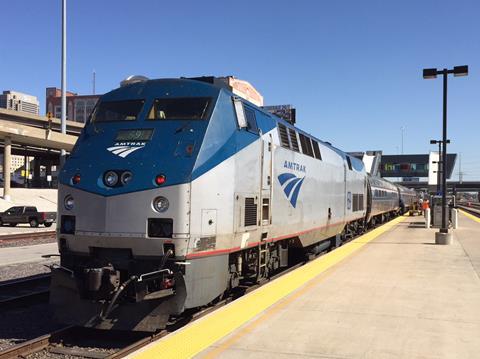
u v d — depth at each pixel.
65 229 7.32
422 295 8.67
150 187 6.82
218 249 7.51
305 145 12.59
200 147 7.25
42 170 104.19
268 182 9.65
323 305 7.80
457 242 18.66
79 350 6.79
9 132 45.78
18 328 7.96
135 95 8.29
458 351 5.66
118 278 6.91
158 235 6.78
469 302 8.15
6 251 17.14
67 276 7.13
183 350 5.50
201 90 8.12
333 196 15.63
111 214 6.91
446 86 18.70
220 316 6.96
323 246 15.82
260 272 9.62
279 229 10.33
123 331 7.59
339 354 5.51
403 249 16.05
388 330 6.48
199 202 6.99
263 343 5.84
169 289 6.80
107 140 7.63
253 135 8.94
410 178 111.12
